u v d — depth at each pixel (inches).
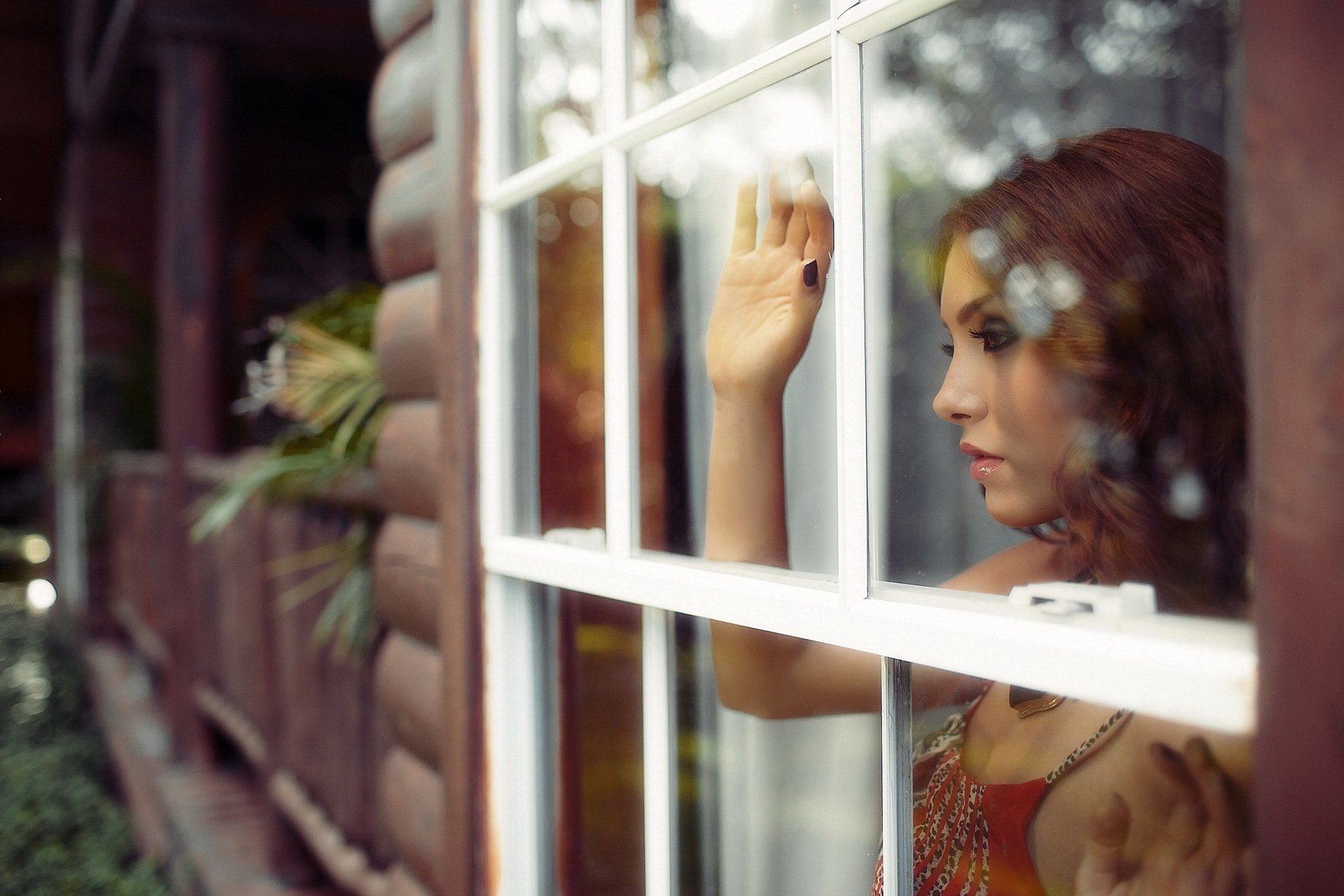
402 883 71.0
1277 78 21.1
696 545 56.4
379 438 75.5
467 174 59.4
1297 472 20.7
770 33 49.6
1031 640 29.4
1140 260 33.1
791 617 38.0
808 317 45.4
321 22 189.2
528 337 58.8
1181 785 29.9
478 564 58.7
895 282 55.2
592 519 60.2
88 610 290.8
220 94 184.7
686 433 56.9
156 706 208.7
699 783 50.1
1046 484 35.8
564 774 56.7
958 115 67.1
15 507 463.5
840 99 36.4
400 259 70.8
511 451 58.5
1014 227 35.1
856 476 35.8
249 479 97.2
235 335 267.4
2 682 256.4
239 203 296.7
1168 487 32.5
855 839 49.7
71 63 281.0
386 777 73.3
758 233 51.1
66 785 179.2
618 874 54.9
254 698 136.8
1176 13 65.3
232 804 150.3
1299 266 20.7
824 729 51.3
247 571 141.9
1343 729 19.9
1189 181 33.6
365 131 297.3
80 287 296.7
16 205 372.5
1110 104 71.2
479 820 57.8
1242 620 28.4
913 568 50.6
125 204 302.4
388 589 72.6
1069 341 33.7
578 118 59.2
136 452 285.0
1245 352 30.9
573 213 59.5
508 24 58.5
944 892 36.2
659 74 52.6
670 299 57.1
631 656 55.3
